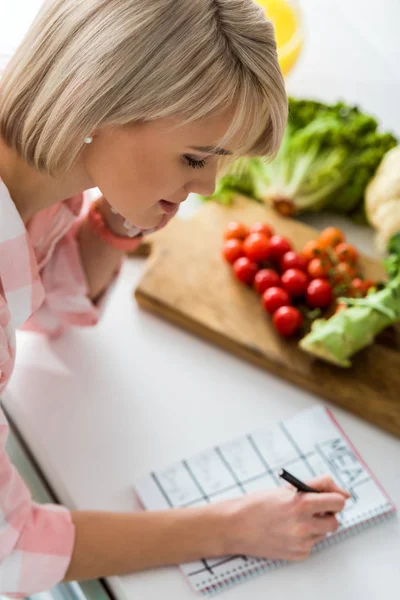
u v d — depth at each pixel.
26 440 1.06
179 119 0.70
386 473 1.05
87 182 0.83
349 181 1.32
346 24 1.62
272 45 0.72
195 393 1.12
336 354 1.12
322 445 1.06
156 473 1.02
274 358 1.14
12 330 0.85
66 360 1.14
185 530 0.93
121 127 0.72
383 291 1.16
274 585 0.93
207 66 0.68
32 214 0.89
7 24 1.45
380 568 0.96
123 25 0.68
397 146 1.31
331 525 0.95
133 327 1.20
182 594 0.92
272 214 1.33
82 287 1.12
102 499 1.01
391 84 1.52
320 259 1.23
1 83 0.78
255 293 1.23
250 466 1.03
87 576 0.92
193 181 0.79
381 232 1.27
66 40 0.71
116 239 1.11
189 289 1.21
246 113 0.72
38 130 0.75
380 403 1.10
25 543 0.88
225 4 0.69
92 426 1.07
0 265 0.85
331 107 1.37
